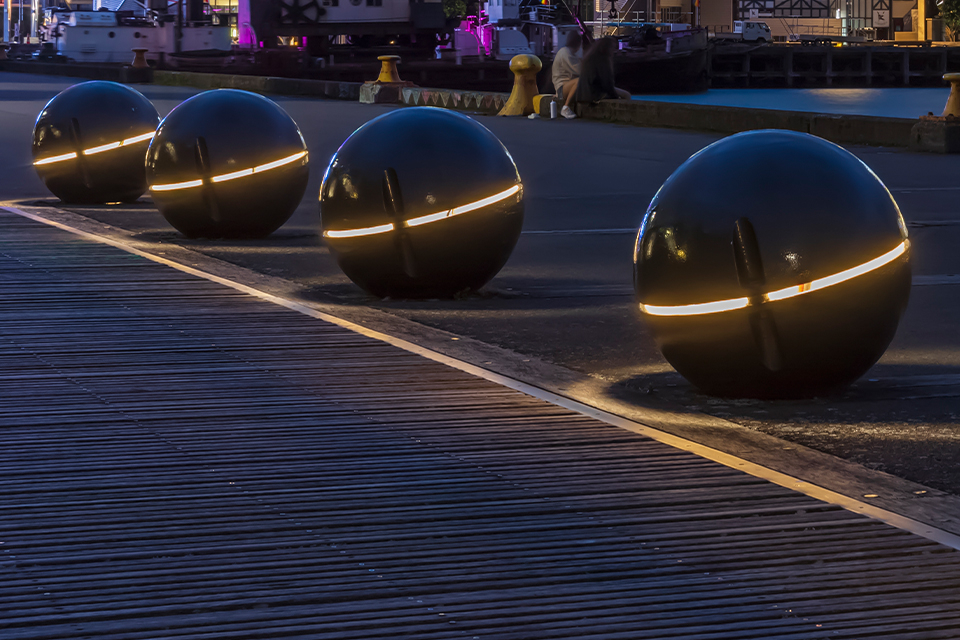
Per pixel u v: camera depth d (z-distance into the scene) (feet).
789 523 15.69
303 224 47.73
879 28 407.23
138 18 243.19
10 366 24.08
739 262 21.18
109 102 52.11
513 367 24.48
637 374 24.56
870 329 21.45
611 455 18.61
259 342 26.40
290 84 142.72
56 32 245.04
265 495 16.74
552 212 51.47
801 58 311.88
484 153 31.58
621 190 58.75
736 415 21.50
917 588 13.69
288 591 13.62
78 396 21.88
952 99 78.07
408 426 20.13
